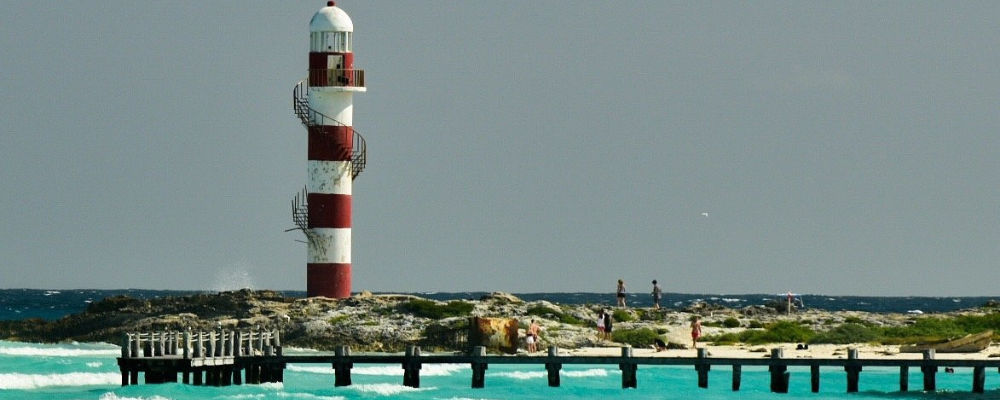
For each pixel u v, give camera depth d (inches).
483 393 6289.4
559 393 6279.5
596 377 6988.2
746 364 6195.9
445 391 6289.4
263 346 6545.3
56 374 6786.4
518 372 7130.9
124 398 5890.8
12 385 6545.3
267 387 6318.9
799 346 7559.1
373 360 6269.7
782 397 6156.5
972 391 6161.4
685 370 7332.7
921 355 7017.7
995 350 7308.1
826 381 6855.3
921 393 6151.6
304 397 6013.8
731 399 6141.7
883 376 7066.9
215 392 6063.0
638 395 6259.8
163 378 6151.6
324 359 6269.7
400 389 6250.0
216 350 6318.9
